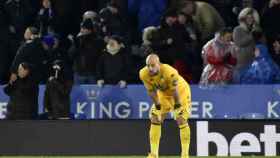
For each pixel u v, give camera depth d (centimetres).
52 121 4869
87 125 4862
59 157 4788
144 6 5912
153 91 4006
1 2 5809
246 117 5112
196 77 5516
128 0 5944
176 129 4831
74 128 4866
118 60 5194
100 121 4862
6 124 4878
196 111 5144
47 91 4975
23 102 4956
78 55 5353
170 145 4831
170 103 4206
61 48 5619
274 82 5222
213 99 5134
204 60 5172
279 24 5700
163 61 5434
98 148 4859
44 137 4866
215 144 4816
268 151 4812
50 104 4988
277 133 4809
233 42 5222
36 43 5259
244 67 5200
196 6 5744
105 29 5616
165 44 5428
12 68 5184
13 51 5709
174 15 5488
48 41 5466
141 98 5147
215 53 5081
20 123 4878
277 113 5088
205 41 5684
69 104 5022
